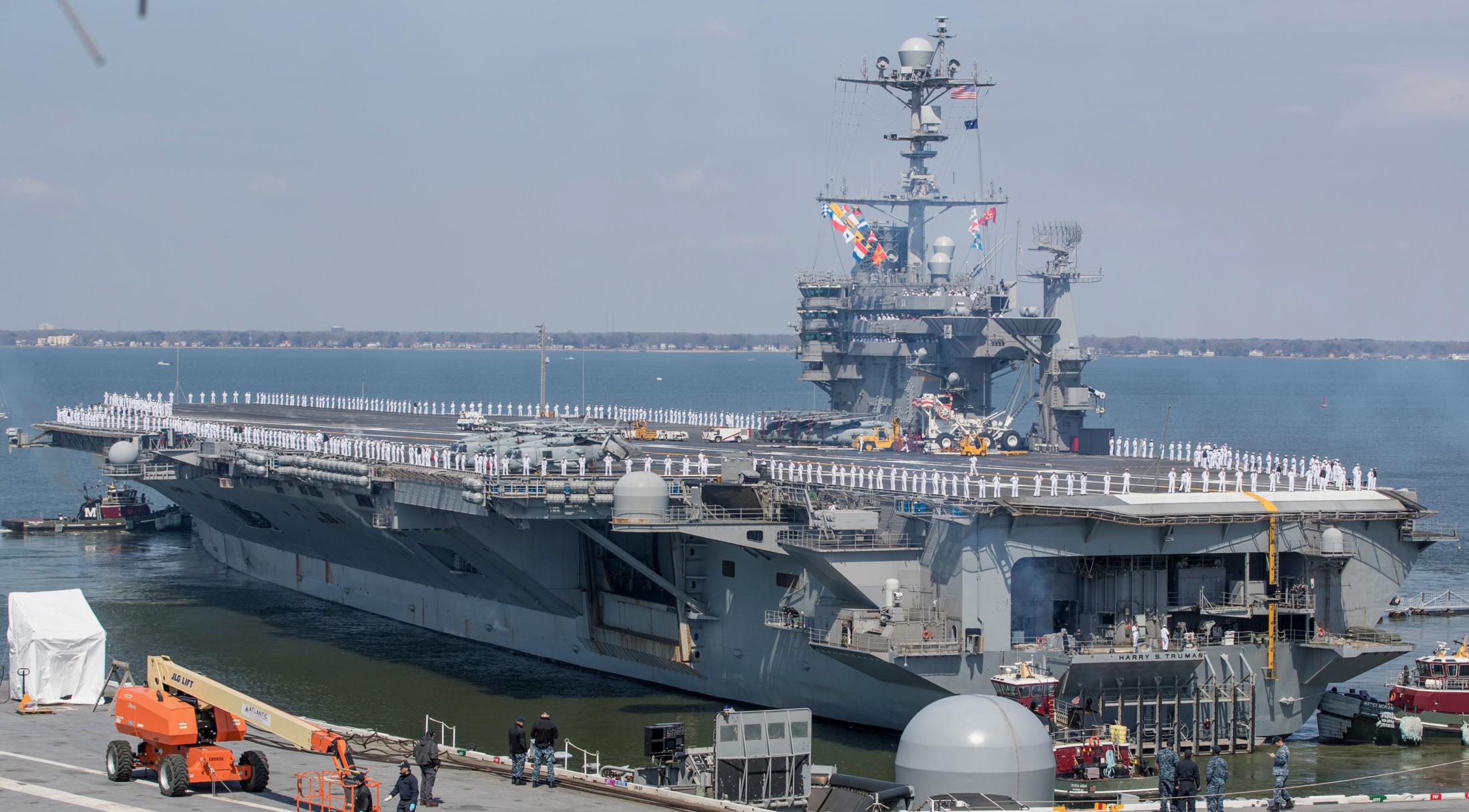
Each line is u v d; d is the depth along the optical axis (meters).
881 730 54.62
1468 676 56.47
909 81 82.06
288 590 89.56
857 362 86.44
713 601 60.41
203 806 34.84
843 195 83.81
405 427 98.00
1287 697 53.84
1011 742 41.12
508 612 71.00
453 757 43.38
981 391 82.88
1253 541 52.84
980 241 82.56
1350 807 40.72
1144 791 45.75
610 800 37.78
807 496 55.75
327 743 34.69
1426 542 56.19
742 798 39.62
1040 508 49.88
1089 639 52.22
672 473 62.94
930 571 52.81
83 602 52.66
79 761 39.97
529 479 55.09
